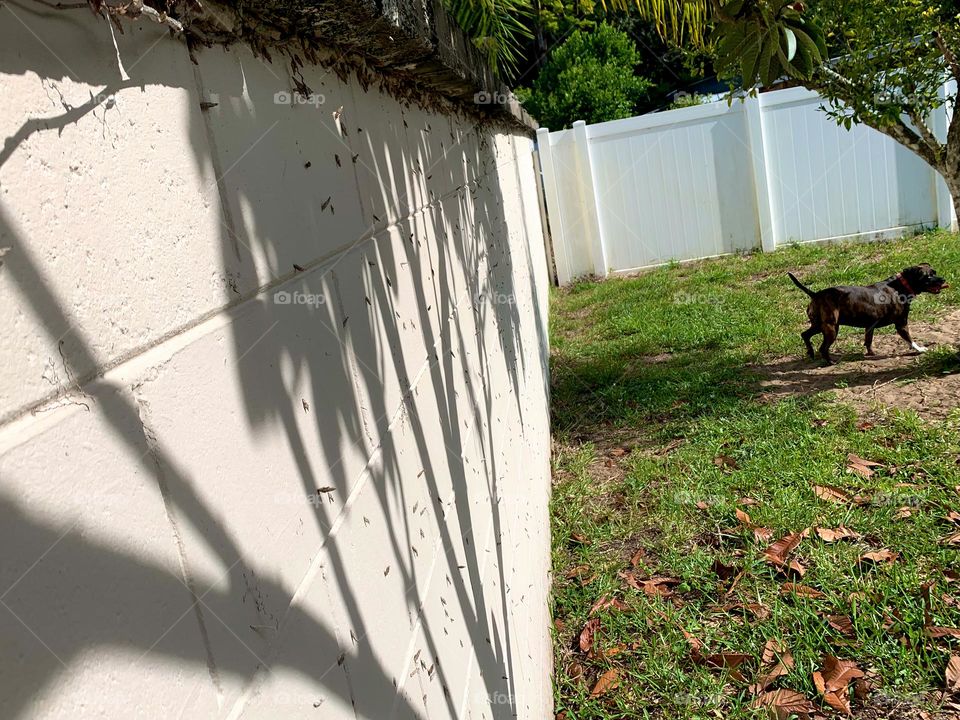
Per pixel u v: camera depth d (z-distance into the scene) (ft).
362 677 3.64
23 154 1.95
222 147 3.09
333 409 3.80
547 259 37.52
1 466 1.69
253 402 2.98
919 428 15.21
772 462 14.79
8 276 1.84
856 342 22.16
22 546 1.72
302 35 4.20
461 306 8.06
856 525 12.32
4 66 1.93
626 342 25.76
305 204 3.87
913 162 33.14
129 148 2.44
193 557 2.41
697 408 18.72
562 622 11.48
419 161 6.93
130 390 2.22
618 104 53.83
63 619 1.82
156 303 2.45
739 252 35.81
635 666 10.08
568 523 14.29
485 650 6.47
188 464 2.47
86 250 2.14
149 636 2.13
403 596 4.43
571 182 36.40
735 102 33.86
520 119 20.44
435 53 6.05
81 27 2.27
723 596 11.32
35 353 1.88
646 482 15.21
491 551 7.55
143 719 2.05
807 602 10.67
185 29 2.93
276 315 3.32
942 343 20.72
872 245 33.32
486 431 8.41
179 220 2.67
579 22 18.71
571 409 20.59
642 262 37.01
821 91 18.21
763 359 21.90
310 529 3.32
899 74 17.24
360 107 5.21
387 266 5.23
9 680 1.64
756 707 9.02
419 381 5.62
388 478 4.50
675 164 35.37
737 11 8.00
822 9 16.75
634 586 11.81
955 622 9.86
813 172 34.12
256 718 2.65
